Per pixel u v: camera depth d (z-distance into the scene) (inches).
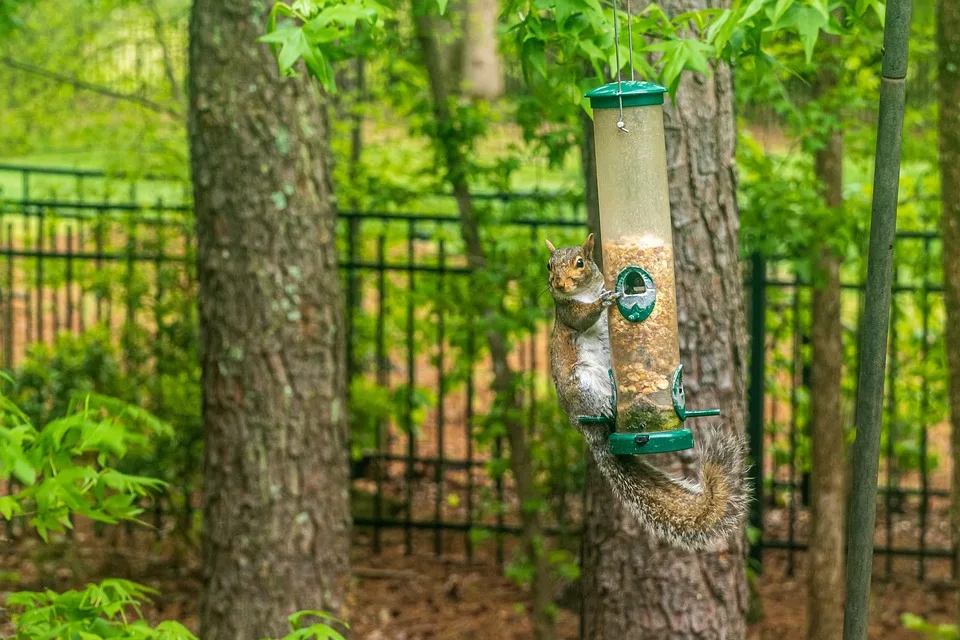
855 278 469.7
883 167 122.9
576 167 396.2
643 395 144.6
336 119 393.4
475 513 393.4
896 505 404.2
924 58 312.2
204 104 243.0
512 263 309.3
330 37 143.6
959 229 209.3
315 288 249.1
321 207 249.8
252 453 247.9
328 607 253.6
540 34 159.2
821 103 285.4
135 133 392.5
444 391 355.6
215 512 251.8
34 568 333.7
